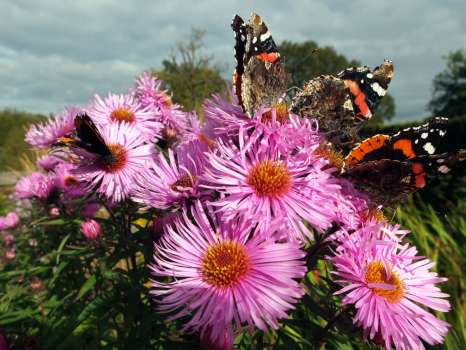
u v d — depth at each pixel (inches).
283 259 4.4
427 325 4.7
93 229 7.3
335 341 5.2
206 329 4.4
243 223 4.8
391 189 5.5
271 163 5.0
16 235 11.9
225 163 4.9
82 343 7.3
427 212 16.5
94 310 6.5
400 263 5.3
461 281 11.7
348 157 5.5
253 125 5.3
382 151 5.4
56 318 8.0
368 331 4.7
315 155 5.2
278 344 5.8
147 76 9.5
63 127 9.3
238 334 4.7
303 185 4.9
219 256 4.6
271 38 6.0
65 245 8.6
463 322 10.0
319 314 5.2
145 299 6.6
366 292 4.7
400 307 4.8
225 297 4.4
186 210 5.5
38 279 9.1
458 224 16.1
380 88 6.3
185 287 4.5
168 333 6.3
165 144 9.1
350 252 4.9
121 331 6.8
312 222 4.6
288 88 6.2
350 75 6.2
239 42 5.5
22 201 12.5
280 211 4.7
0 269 10.8
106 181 7.1
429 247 13.4
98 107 8.8
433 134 5.6
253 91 5.6
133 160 7.3
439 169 5.5
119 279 6.5
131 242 6.6
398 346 4.4
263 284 4.3
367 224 5.1
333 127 6.2
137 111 8.9
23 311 8.5
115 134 7.7
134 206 7.3
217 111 5.6
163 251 5.2
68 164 9.8
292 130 5.1
